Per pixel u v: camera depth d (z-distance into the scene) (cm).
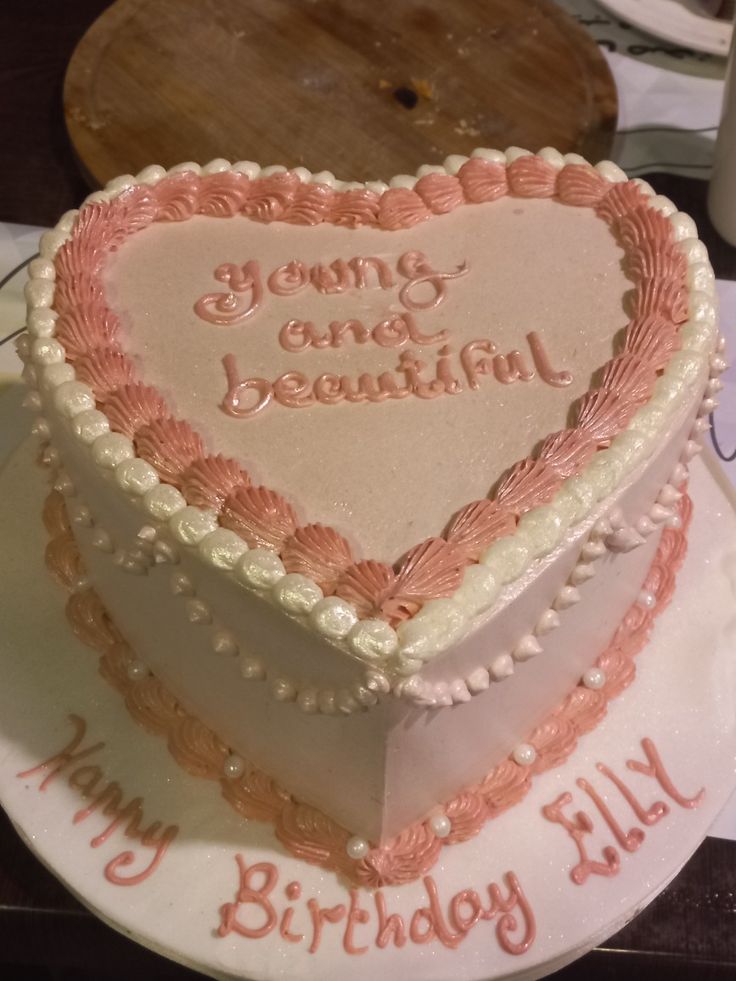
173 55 58
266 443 34
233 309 37
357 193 40
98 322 36
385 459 33
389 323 37
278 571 30
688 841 37
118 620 40
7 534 44
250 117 56
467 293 37
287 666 31
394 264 38
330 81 57
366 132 55
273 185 40
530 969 35
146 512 32
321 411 34
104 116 56
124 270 38
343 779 34
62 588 42
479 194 40
